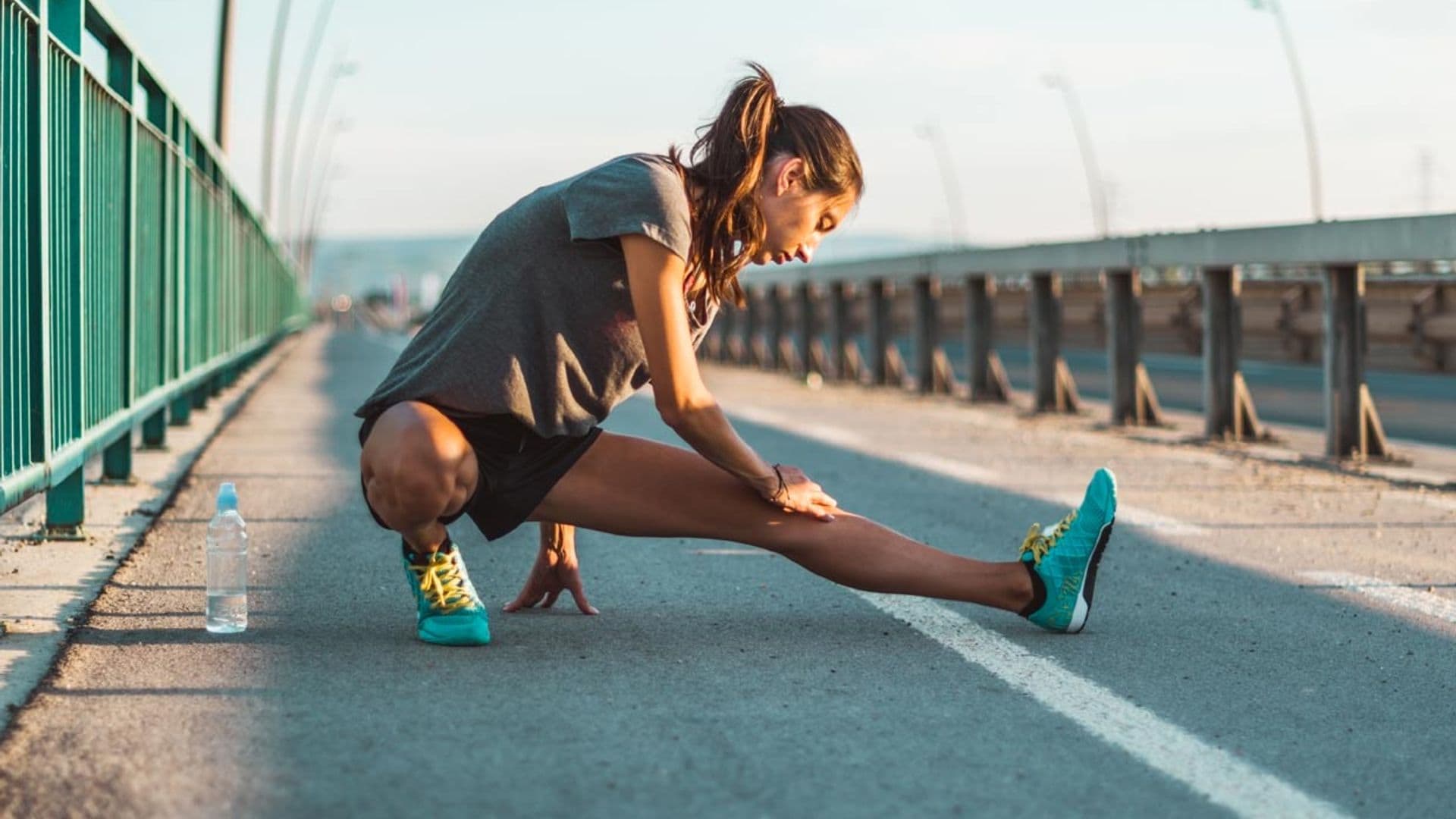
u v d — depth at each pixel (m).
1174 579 5.11
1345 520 6.54
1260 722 3.26
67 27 5.24
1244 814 2.65
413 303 76.19
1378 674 3.73
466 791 2.67
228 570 4.68
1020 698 3.42
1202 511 6.84
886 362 17.47
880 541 4.02
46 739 2.96
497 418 3.66
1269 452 9.43
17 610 4.17
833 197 3.65
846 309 18.66
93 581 4.70
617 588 4.73
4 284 4.15
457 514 3.72
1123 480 8.07
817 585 4.82
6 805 2.57
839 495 7.36
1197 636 4.16
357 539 5.67
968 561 4.10
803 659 3.77
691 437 3.67
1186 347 20.02
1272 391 14.22
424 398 3.63
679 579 4.90
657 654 3.78
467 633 3.82
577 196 3.53
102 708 3.20
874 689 3.47
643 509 3.82
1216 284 10.31
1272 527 6.34
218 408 12.30
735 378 19.80
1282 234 9.18
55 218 4.90
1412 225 7.86
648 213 3.48
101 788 2.66
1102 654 3.91
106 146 6.08
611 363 3.65
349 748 2.92
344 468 8.20
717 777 2.77
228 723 3.08
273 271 23.31
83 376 5.40
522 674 3.54
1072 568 4.07
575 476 3.78
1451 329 12.80
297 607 4.34
